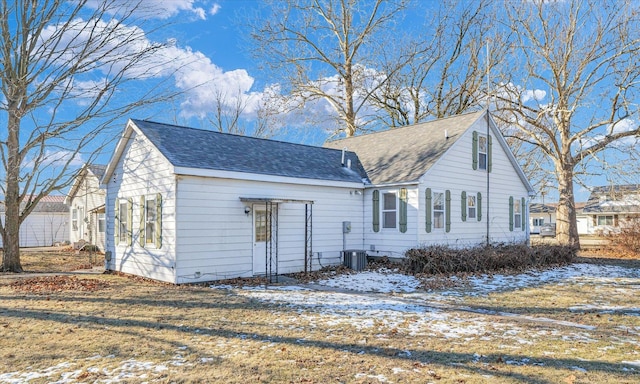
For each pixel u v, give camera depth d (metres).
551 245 17.78
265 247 13.20
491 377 4.80
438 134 17.39
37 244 30.23
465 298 9.88
